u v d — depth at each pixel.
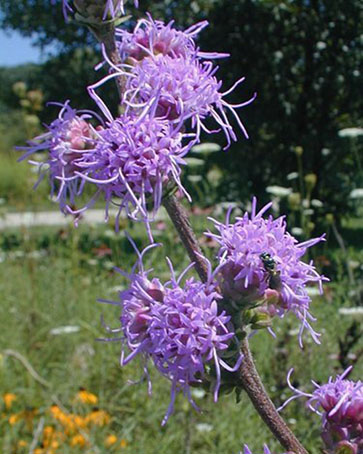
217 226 0.18
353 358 0.55
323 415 0.18
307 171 1.24
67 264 0.88
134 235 1.01
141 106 0.17
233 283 0.17
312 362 0.56
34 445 0.47
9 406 0.56
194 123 0.18
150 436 0.54
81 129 0.18
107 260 0.90
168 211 0.18
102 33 0.18
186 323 0.17
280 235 0.18
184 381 0.17
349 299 0.68
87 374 0.62
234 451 0.50
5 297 0.76
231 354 0.17
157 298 0.17
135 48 0.19
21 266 0.88
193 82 0.18
